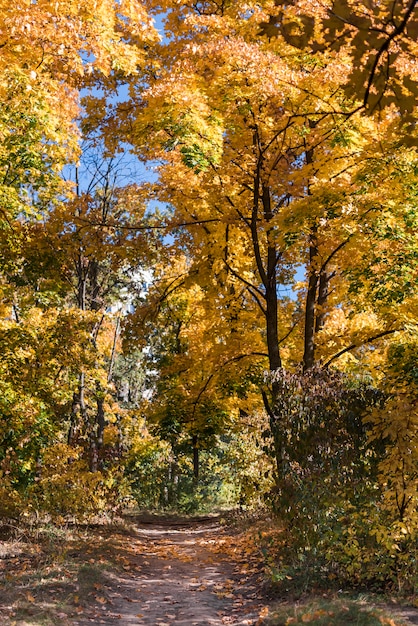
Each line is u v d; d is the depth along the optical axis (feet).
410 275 31.27
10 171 40.06
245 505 48.93
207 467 95.14
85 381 59.16
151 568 31.48
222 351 46.85
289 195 44.96
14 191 39.55
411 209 32.22
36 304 54.24
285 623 18.42
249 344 46.85
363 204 33.06
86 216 50.65
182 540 45.50
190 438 84.64
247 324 49.01
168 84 33.47
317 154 39.52
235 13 40.68
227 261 47.65
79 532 38.50
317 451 26.09
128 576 28.50
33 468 44.39
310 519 24.64
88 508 42.06
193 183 43.04
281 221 34.63
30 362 43.42
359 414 25.88
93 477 43.45
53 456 44.34
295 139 39.86
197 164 32.50
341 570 23.80
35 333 43.47
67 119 38.78
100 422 65.87
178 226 47.98
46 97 33.68
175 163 43.96
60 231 46.47
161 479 84.94
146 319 52.80
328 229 35.27
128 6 28.17
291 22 8.48
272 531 33.73
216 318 48.98
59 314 46.47
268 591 24.22
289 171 41.63
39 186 41.52
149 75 45.24
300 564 24.30
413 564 22.43
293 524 25.79
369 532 22.58
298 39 8.58
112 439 80.84
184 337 74.33
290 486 26.18
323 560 24.41
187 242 50.52
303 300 51.93
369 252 33.42
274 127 37.50
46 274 46.42
